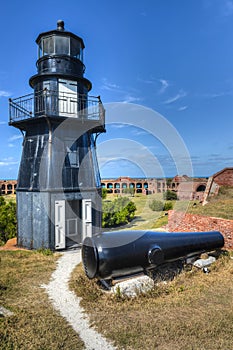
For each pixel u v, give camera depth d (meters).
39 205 11.81
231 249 10.70
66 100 11.57
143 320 5.48
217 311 5.79
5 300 6.54
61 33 12.70
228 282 7.46
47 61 12.62
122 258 6.84
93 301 6.41
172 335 4.92
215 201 19.05
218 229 11.23
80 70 13.37
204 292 6.83
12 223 14.96
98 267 6.74
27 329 5.18
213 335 4.89
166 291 6.88
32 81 13.12
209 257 9.11
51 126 11.93
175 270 8.30
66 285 7.52
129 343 4.72
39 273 8.54
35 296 6.77
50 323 5.41
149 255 7.22
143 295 6.57
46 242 11.55
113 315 5.73
